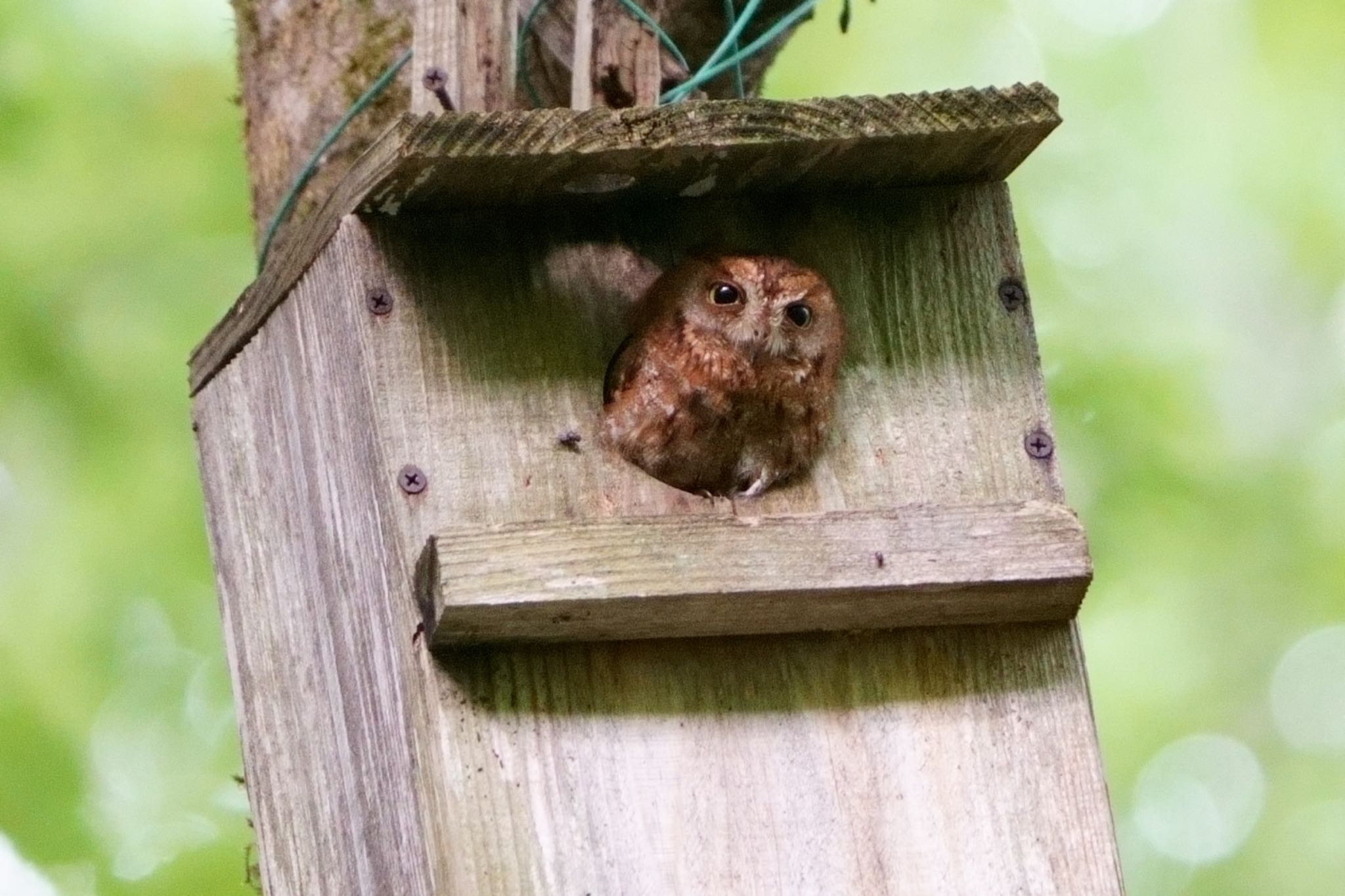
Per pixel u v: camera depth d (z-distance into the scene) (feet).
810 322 27.91
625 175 27.50
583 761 26.37
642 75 30.12
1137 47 56.44
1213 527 52.11
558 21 30.25
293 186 33.14
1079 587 27.71
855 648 27.91
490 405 27.25
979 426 28.78
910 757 27.63
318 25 33.88
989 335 29.17
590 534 26.13
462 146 25.77
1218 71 56.85
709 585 26.23
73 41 48.21
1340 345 56.80
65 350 46.24
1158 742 52.34
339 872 28.35
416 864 25.98
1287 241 55.62
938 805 27.48
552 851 25.89
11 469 45.60
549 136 26.03
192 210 47.65
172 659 44.42
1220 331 54.65
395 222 27.68
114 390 46.14
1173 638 52.47
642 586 26.02
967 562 27.22
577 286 28.14
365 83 33.37
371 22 33.47
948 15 54.90
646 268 28.53
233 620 32.07
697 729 26.96
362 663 27.50
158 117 48.08
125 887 40.91
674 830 26.45
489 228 27.99
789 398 27.71
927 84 53.83
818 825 27.02
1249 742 52.75
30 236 47.03
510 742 26.13
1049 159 54.24
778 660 27.58
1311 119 56.44
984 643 28.30
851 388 28.68
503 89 29.07
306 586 29.22
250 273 47.42
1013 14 55.57
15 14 48.32
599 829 26.14
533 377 27.53
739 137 26.76
